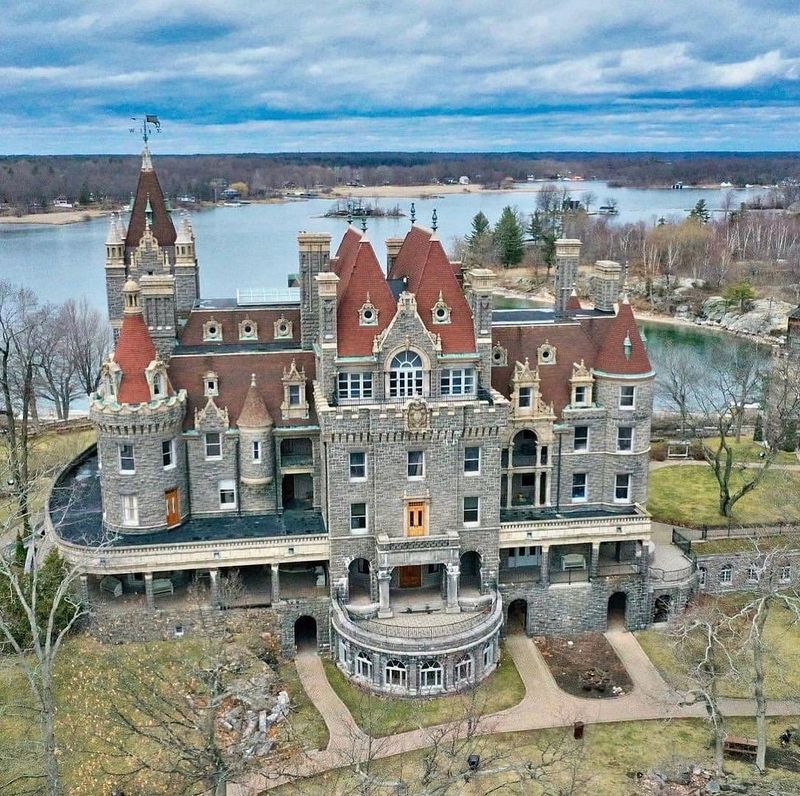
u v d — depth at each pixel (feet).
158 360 234.17
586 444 254.68
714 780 180.75
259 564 229.45
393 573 244.42
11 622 208.03
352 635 219.61
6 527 199.41
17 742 182.80
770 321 604.08
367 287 228.63
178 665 216.33
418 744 198.59
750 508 301.84
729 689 220.02
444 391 231.50
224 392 244.83
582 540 242.99
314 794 180.96
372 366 225.76
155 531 235.40
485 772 156.04
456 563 229.66
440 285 231.50
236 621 230.48
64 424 400.26
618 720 208.85
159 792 176.04
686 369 423.64
